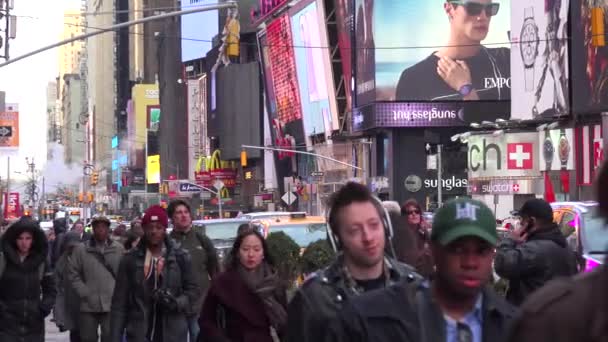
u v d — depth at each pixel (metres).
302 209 81.12
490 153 46.75
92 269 12.30
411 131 65.69
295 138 85.75
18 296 10.34
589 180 37.88
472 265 3.64
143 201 136.50
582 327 2.40
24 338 10.34
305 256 8.48
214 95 110.81
